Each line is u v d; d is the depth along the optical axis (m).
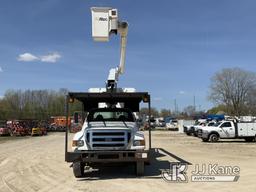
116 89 15.23
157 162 16.38
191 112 123.69
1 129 54.44
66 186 10.95
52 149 25.89
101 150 11.61
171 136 48.31
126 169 14.16
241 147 26.70
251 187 10.25
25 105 99.50
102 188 10.33
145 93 12.45
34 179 12.54
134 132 11.88
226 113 93.44
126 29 13.23
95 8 11.81
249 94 91.75
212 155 19.83
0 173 14.22
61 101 101.25
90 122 12.75
